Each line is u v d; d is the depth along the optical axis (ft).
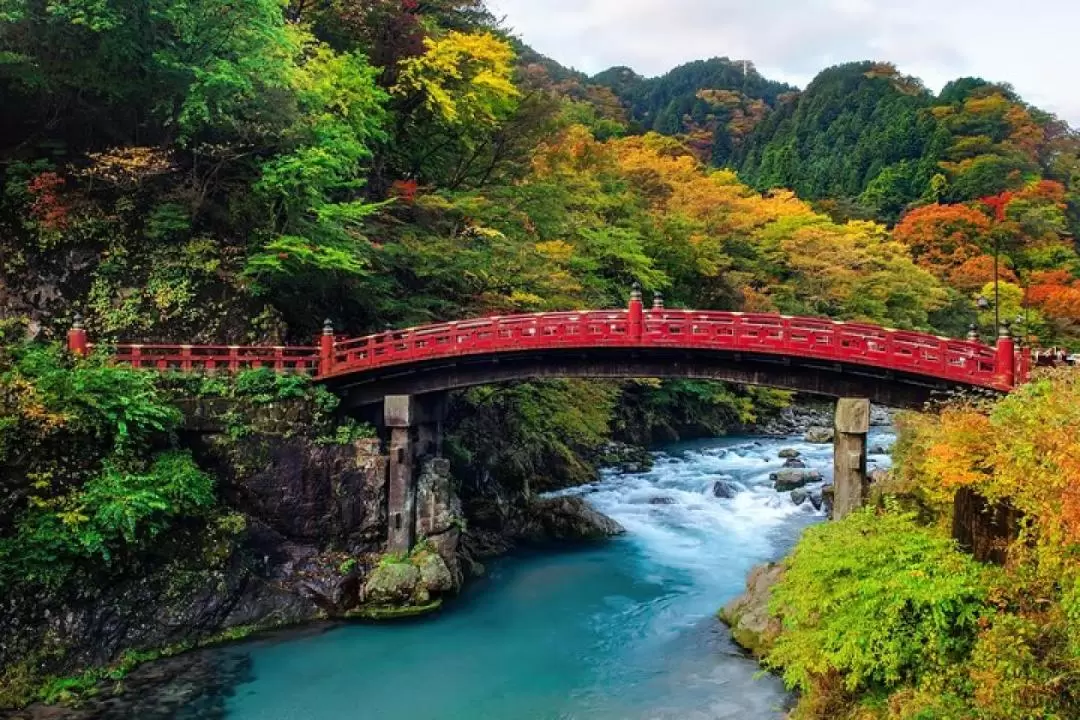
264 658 58.85
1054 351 71.05
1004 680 33.50
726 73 508.53
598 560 82.99
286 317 82.79
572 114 188.75
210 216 83.05
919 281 176.76
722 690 53.72
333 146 81.51
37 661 52.49
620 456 128.06
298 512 68.74
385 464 72.79
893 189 262.88
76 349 67.10
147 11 72.95
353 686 54.85
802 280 174.29
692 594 72.84
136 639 57.62
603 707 51.88
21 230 74.33
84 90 79.10
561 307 100.48
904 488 57.41
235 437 67.05
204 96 76.64
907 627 39.78
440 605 69.56
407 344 72.64
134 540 58.08
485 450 96.32
